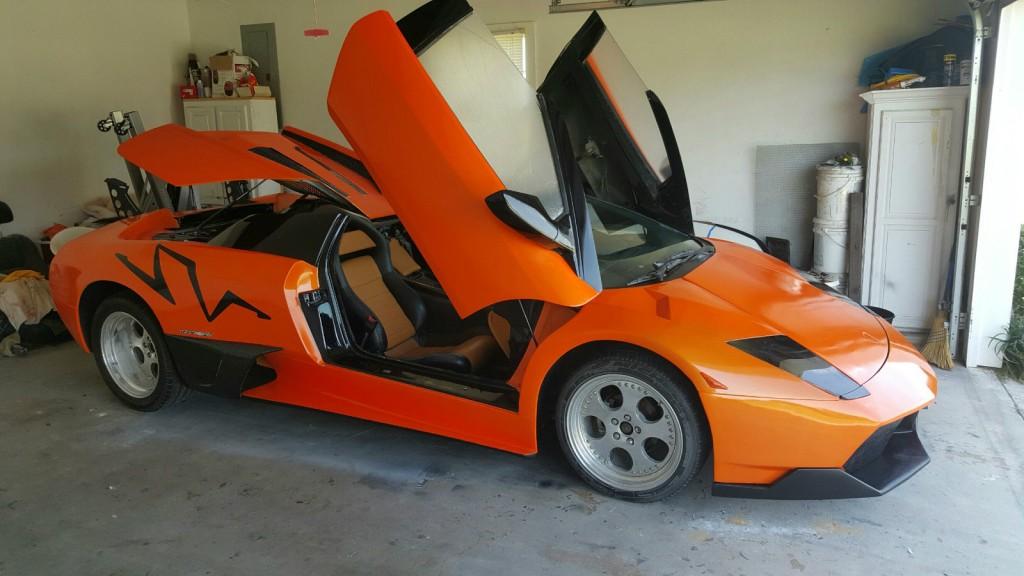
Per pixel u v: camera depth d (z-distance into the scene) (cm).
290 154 302
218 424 331
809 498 227
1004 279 386
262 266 290
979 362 399
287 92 712
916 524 241
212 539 237
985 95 389
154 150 282
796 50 545
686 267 283
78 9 638
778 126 560
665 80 579
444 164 230
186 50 746
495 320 290
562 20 594
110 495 267
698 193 590
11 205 596
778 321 243
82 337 351
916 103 431
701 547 229
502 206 217
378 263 330
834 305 274
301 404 303
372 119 238
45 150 620
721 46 561
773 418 220
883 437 233
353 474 281
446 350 306
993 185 377
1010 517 244
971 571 215
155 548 232
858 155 544
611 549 228
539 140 254
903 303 461
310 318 287
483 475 279
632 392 242
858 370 232
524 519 247
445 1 245
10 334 451
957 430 316
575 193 252
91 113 657
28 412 347
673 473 239
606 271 271
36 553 230
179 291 306
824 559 222
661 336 230
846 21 529
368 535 238
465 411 263
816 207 554
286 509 255
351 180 312
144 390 341
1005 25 362
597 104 305
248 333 294
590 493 263
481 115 238
